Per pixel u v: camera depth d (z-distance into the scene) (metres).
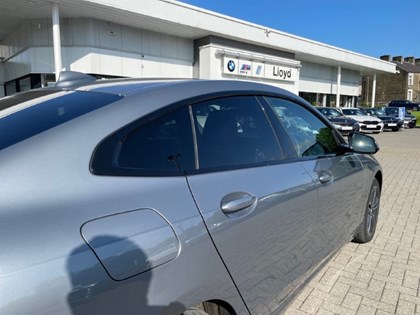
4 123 1.55
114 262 1.21
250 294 1.87
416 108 46.03
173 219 1.46
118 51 15.90
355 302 2.88
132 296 1.25
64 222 1.17
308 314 2.71
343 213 3.07
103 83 2.09
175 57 18.41
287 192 2.18
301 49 23.56
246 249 1.82
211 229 1.60
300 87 27.62
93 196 1.29
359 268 3.44
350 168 3.20
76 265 1.13
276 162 2.29
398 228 4.57
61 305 1.07
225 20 18.11
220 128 2.00
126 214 1.33
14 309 0.98
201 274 1.53
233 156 2.00
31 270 1.04
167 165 1.62
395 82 62.84
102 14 14.28
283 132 2.48
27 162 1.24
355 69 33.28
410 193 6.50
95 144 1.40
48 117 1.55
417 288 3.09
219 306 1.75
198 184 1.68
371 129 21.56
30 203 1.16
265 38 20.69
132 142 1.52
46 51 14.94
